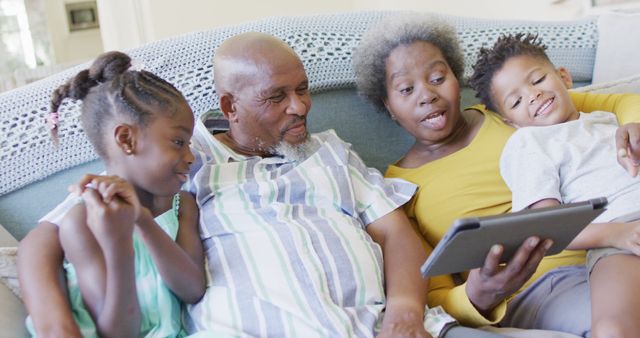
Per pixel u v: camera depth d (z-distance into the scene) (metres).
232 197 1.19
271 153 1.30
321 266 1.10
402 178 1.39
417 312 1.08
